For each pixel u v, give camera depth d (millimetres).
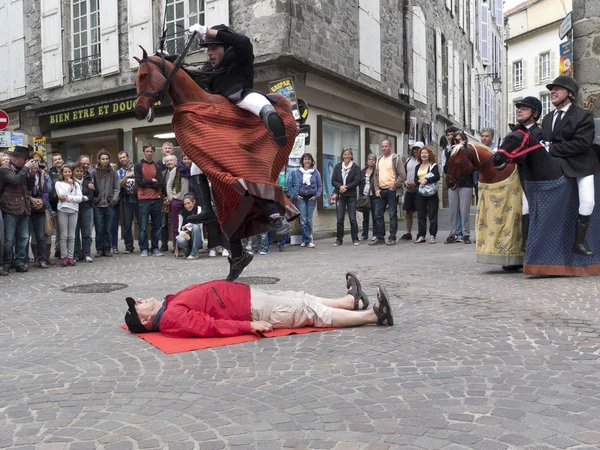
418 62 20984
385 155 12516
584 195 7078
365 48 16500
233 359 4250
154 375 3947
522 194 7652
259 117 4582
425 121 22016
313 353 4336
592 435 2830
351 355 4262
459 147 7809
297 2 13078
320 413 3195
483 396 3381
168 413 3252
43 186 9945
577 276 7273
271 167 4508
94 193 10898
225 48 4703
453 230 12164
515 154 6961
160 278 8469
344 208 12703
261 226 4641
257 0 12969
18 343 4938
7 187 9234
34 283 8234
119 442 2881
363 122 16703
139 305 5086
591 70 9273
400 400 3355
